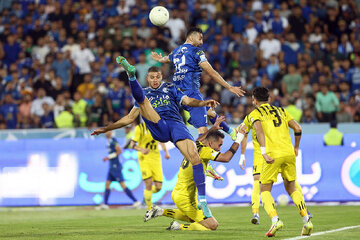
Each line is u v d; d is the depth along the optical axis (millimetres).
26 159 50469
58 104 60125
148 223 33094
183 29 69188
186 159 26875
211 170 27359
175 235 25016
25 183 50188
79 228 30453
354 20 71000
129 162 49406
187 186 26969
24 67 69125
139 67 63094
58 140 50406
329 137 47781
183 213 27688
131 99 59438
